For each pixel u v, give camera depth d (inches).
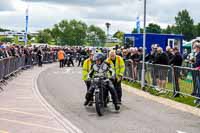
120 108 553.6
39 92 730.8
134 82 893.2
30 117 469.7
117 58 553.6
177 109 553.0
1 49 940.0
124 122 449.4
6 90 750.5
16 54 1151.0
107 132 392.5
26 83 900.0
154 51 823.1
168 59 751.1
